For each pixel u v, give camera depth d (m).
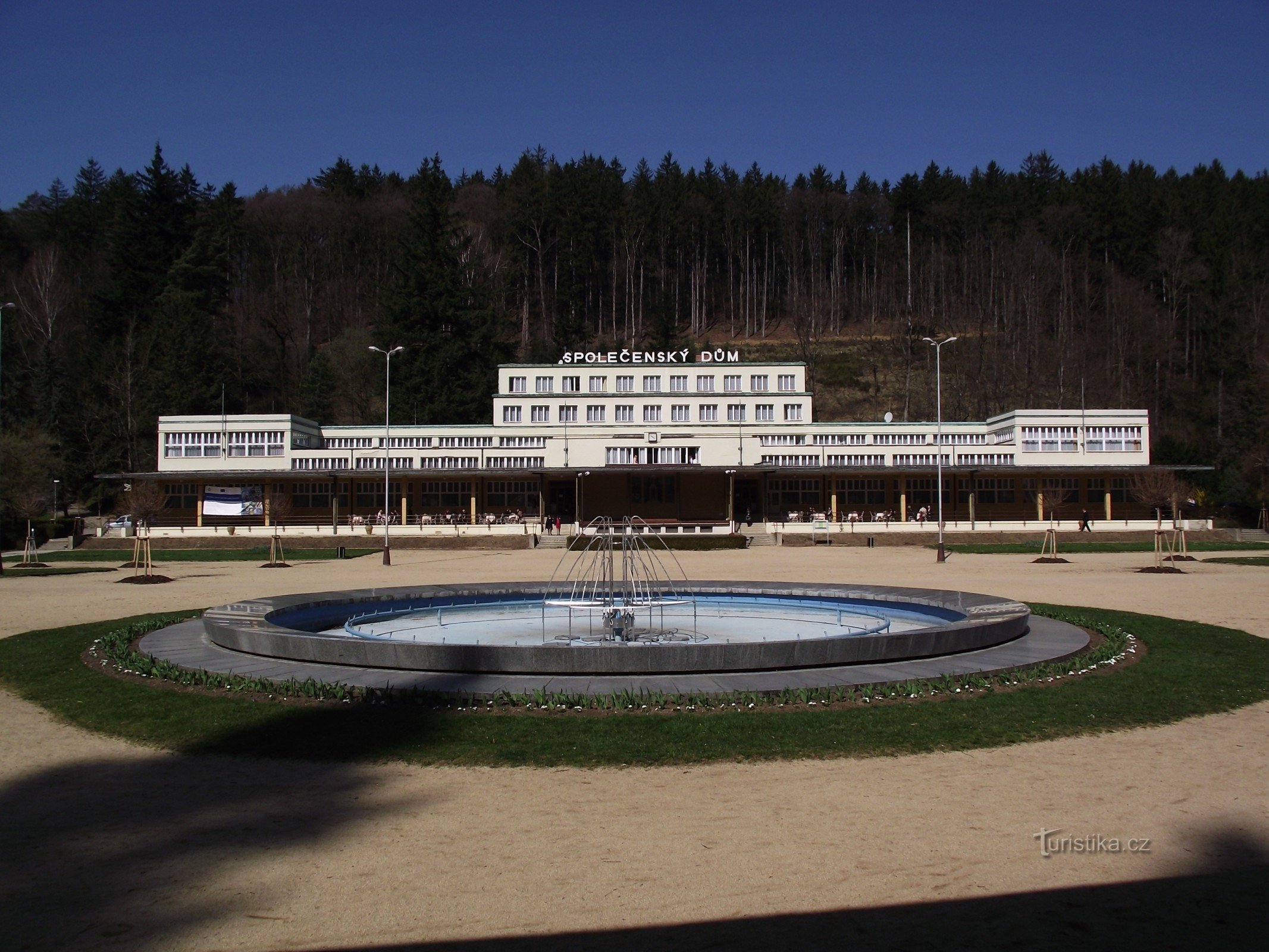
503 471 71.81
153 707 13.57
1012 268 134.12
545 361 120.31
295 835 8.72
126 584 37.91
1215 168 151.25
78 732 12.64
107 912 7.11
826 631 20.83
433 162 109.50
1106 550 57.56
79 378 102.44
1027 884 7.57
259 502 76.19
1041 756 11.21
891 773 10.54
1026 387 122.19
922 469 71.44
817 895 7.38
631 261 150.38
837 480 79.56
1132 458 78.56
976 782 10.21
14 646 20.38
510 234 145.50
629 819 9.11
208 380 96.69
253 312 128.62
